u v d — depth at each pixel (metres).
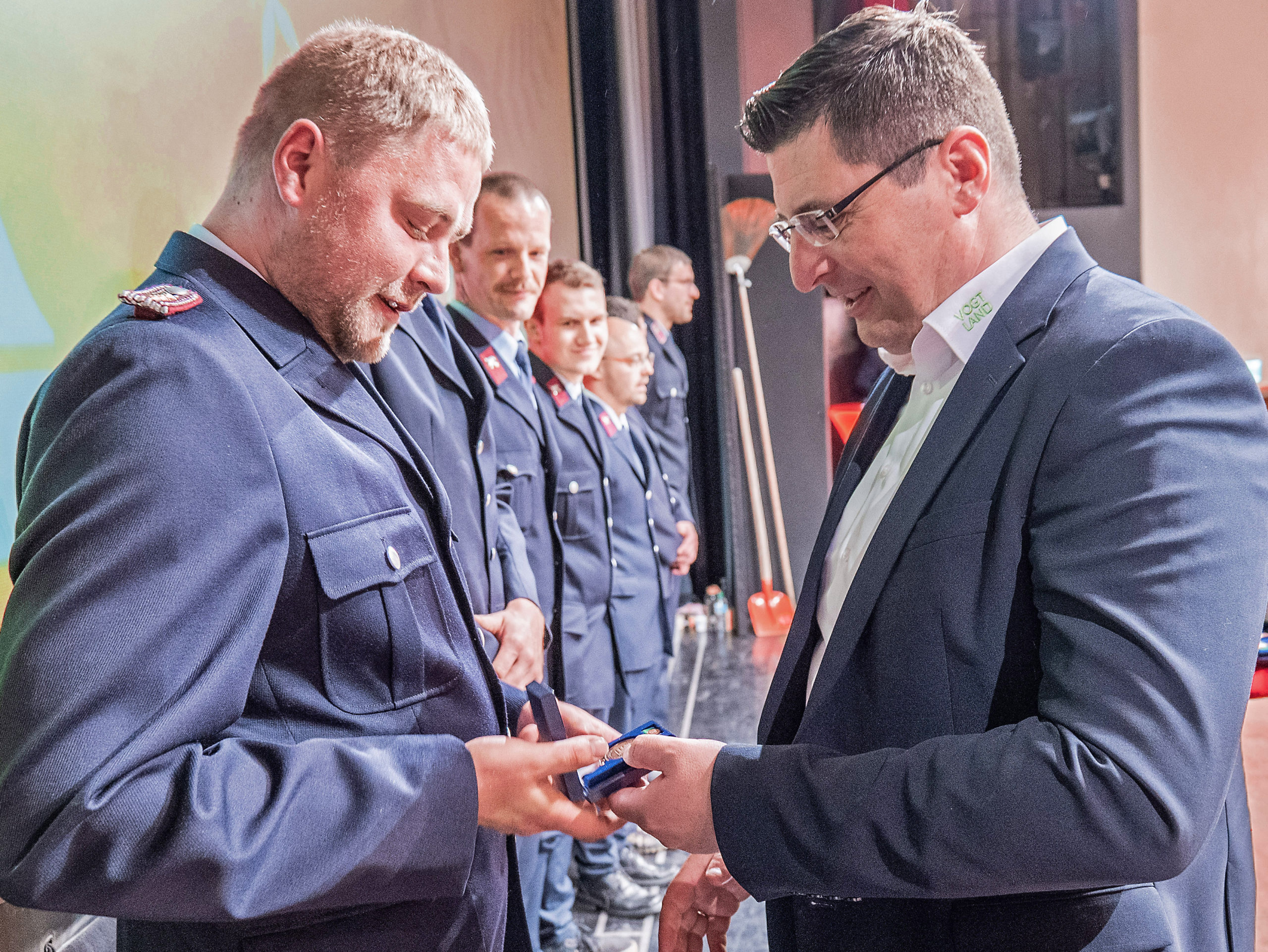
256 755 0.80
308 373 0.95
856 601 0.93
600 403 3.03
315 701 0.90
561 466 2.67
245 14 2.16
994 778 0.76
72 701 0.70
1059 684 0.76
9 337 1.39
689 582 6.08
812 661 1.11
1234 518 0.74
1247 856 0.98
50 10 1.52
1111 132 5.48
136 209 1.72
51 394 0.83
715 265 5.45
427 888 0.86
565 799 0.94
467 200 0.98
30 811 0.69
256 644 0.81
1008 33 5.43
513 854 1.12
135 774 0.71
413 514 0.99
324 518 0.89
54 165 1.51
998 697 0.85
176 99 1.87
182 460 0.77
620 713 2.84
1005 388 0.88
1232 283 5.63
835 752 0.89
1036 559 0.81
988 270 0.93
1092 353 0.82
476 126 0.97
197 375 0.81
